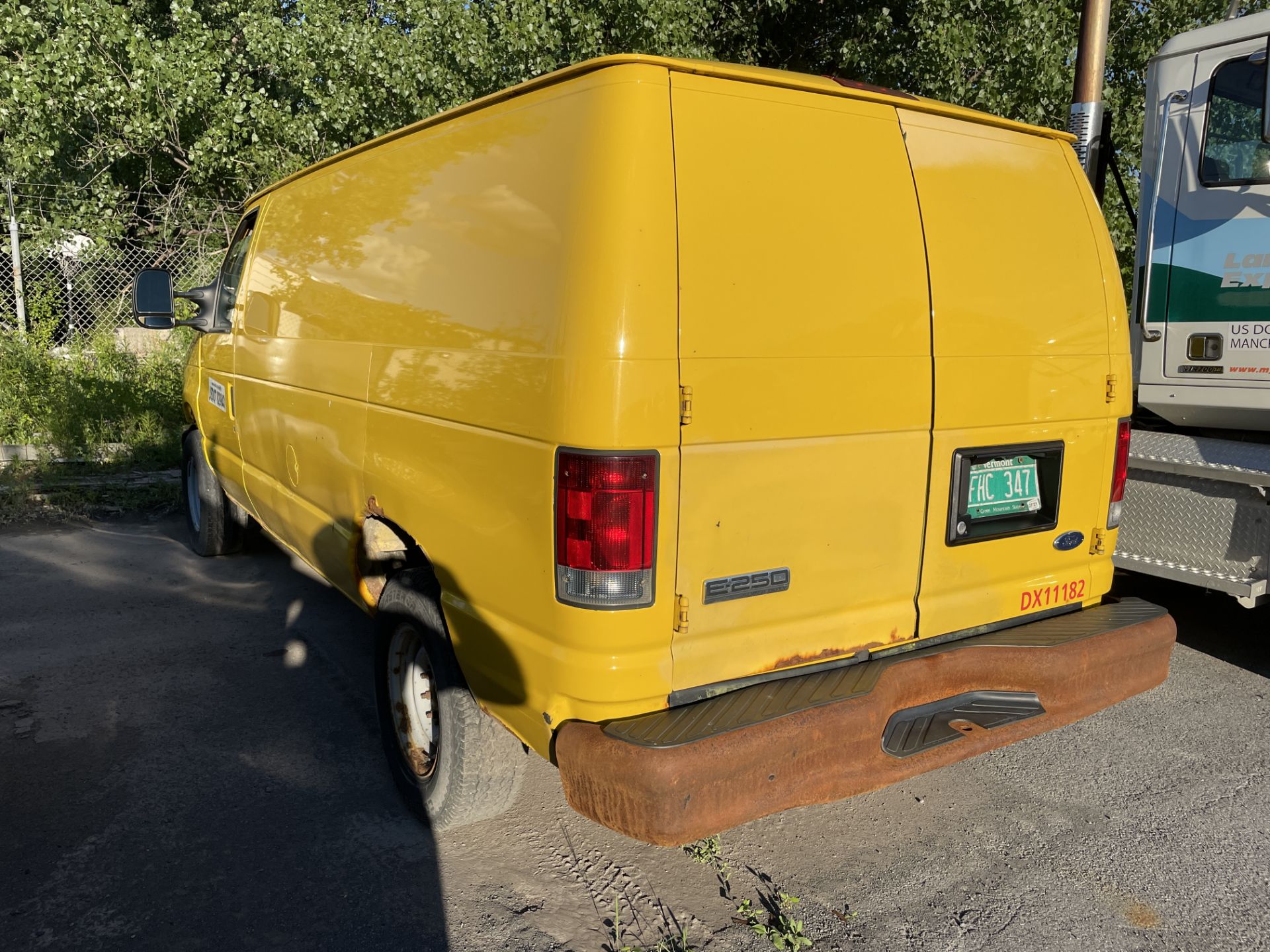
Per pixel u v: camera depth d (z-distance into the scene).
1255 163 4.43
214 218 12.51
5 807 3.36
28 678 4.46
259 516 5.19
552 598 2.47
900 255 2.81
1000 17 9.16
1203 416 4.81
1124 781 3.74
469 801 3.12
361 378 3.46
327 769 3.71
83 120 11.84
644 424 2.35
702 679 2.57
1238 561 4.40
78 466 8.55
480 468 2.73
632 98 2.37
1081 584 3.46
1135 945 2.78
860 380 2.73
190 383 6.37
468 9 9.98
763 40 12.77
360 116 10.97
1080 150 5.80
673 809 2.30
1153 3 9.25
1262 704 4.45
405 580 3.27
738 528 2.55
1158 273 4.89
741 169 2.51
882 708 2.67
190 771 3.65
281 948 2.70
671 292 2.38
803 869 3.15
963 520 3.05
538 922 2.84
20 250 10.99
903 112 2.88
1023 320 3.12
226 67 12.28
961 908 2.95
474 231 2.83
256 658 4.75
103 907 2.85
